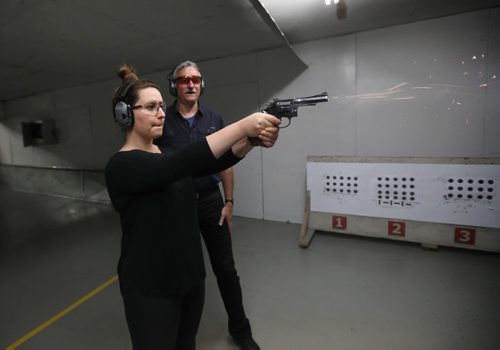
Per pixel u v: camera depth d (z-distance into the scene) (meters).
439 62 2.62
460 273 2.21
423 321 1.71
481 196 2.40
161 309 0.88
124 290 0.90
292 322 1.76
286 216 3.56
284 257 2.63
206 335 1.70
